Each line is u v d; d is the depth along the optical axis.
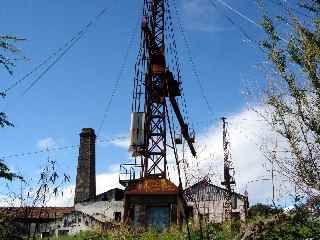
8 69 8.02
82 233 22.08
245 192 7.49
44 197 7.71
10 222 7.43
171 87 30.23
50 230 33.19
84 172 41.44
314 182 6.57
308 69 7.08
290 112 7.00
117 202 39.69
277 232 8.23
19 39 8.08
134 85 29.91
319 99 6.92
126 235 20.06
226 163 35.81
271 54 7.42
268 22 7.62
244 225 11.50
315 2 7.50
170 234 17.78
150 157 27.94
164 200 24.77
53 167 7.82
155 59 30.33
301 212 7.14
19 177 7.52
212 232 14.12
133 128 28.44
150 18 31.48
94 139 43.31
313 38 7.21
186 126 32.41
